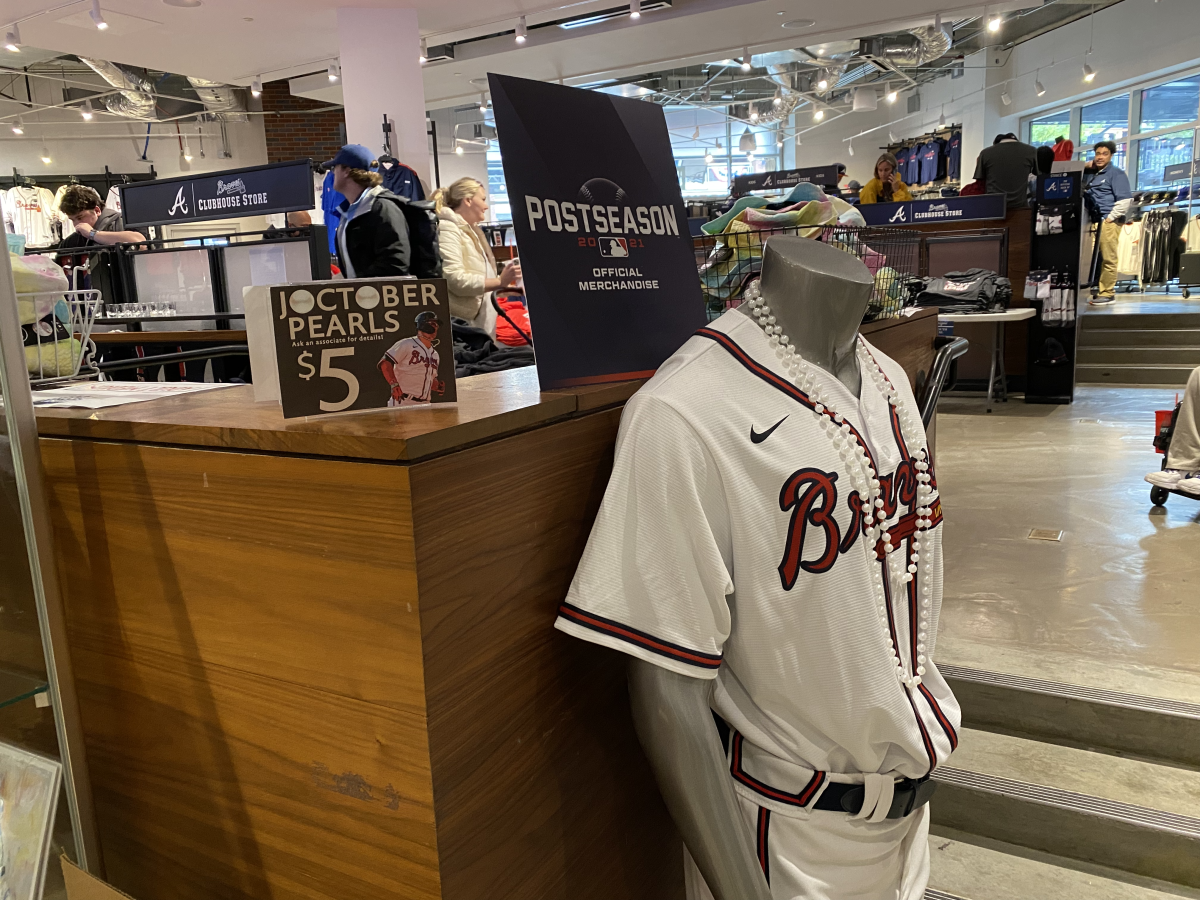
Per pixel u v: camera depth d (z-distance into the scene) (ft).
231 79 23.94
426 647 2.42
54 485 3.20
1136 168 36.83
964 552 10.49
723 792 2.69
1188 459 11.76
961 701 7.29
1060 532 11.10
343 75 17.69
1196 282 29.94
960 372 22.15
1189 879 5.82
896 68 34.99
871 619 2.76
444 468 2.45
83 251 12.39
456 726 2.57
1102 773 6.50
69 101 33.86
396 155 17.90
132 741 3.26
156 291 12.51
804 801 2.93
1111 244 30.07
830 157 51.85
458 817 2.61
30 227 33.12
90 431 3.01
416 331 2.82
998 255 20.54
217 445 2.70
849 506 2.71
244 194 11.89
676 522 2.63
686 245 3.90
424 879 2.58
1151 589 9.00
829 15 22.03
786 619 2.71
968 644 7.88
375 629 2.49
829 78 33.06
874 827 3.02
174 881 3.29
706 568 2.63
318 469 2.49
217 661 2.92
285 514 2.61
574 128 3.50
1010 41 40.14
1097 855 6.08
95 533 3.13
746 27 22.85
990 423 18.57
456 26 19.80
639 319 3.58
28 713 3.11
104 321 11.85
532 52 24.58
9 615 3.03
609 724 3.48
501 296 10.00
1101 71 35.88
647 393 2.73
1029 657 7.54
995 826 6.40
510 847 2.89
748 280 5.34
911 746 2.87
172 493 2.88
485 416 2.62
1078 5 35.40
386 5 17.47
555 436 2.98
